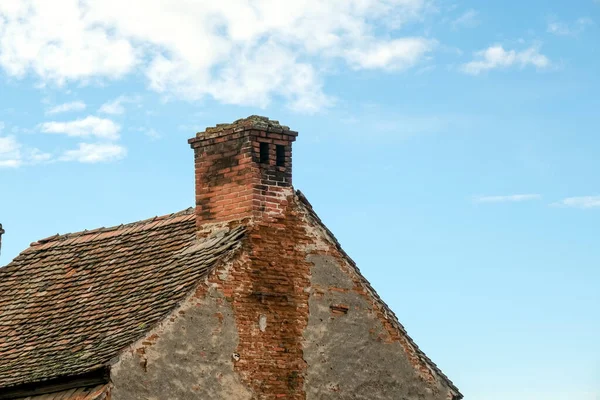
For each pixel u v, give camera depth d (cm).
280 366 2608
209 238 2736
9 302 2895
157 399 2430
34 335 2691
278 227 2695
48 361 2531
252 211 2681
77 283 2847
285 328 2633
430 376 2803
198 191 2802
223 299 2564
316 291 2695
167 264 2711
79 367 2417
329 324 2694
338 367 2684
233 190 2731
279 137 2761
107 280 2791
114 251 2928
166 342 2466
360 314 2742
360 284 2759
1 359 2638
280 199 2720
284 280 2661
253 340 2583
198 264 2614
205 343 2516
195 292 2530
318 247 2727
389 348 2764
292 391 2611
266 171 2725
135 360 2419
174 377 2461
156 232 2920
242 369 2555
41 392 2494
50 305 2803
